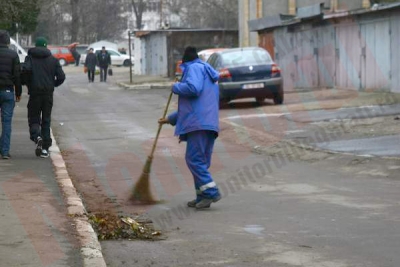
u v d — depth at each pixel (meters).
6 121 13.82
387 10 26.31
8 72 13.59
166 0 95.62
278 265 7.43
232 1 72.00
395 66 26.22
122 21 96.88
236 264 7.51
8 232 8.35
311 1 46.53
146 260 7.75
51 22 76.62
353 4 42.81
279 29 37.38
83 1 81.56
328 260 7.55
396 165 13.01
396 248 7.93
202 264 7.55
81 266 7.12
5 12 26.08
